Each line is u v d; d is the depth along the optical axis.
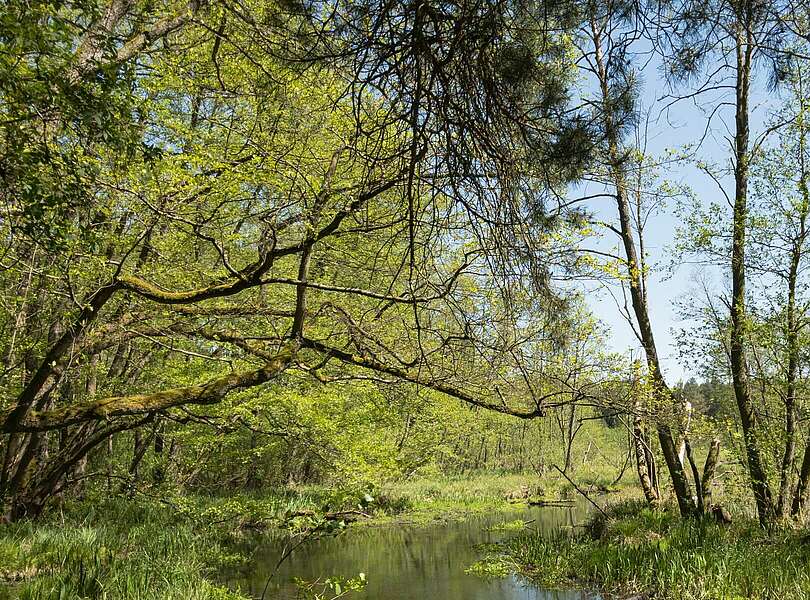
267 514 15.59
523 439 36.00
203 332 9.37
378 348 9.06
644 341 13.45
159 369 14.41
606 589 9.62
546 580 10.46
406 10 2.54
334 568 11.73
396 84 2.80
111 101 4.56
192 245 9.83
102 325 9.37
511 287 3.29
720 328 12.72
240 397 12.70
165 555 10.57
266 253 7.45
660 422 9.92
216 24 7.39
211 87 8.52
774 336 11.59
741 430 12.79
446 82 2.63
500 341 5.68
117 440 19.66
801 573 8.45
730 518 12.95
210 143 8.84
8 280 8.56
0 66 4.05
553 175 3.39
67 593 7.33
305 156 8.15
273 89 5.96
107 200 7.14
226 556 11.98
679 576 9.07
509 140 2.92
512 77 3.00
